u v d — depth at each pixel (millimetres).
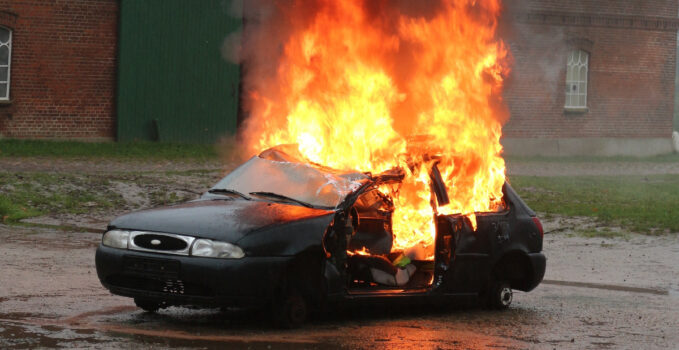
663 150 47344
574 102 45188
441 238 10781
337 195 10031
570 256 16953
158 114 36031
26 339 8438
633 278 14750
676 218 22109
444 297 10781
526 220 11805
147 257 9078
